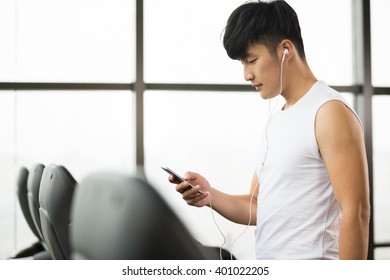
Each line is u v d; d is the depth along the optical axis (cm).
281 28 160
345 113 147
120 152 410
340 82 434
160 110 409
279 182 163
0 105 395
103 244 68
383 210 438
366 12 425
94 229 72
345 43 436
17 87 393
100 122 407
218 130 417
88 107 407
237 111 420
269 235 166
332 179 147
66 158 404
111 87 402
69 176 156
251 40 161
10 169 398
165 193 65
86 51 407
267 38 160
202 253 62
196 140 414
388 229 438
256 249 175
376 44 435
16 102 398
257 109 423
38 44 402
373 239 429
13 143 398
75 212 81
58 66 404
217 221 409
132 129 410
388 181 439
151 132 407
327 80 432
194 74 416
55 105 404
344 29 436
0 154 395
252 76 166
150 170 405
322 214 155
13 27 399
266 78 163
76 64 406
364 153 149
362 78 424
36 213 250
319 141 151
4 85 392
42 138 402
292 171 158
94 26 409
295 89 165
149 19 411
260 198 173
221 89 414
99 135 407
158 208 61
